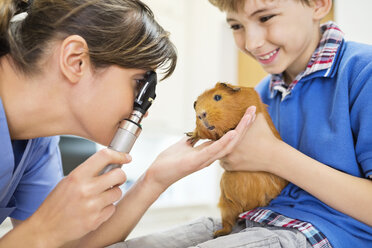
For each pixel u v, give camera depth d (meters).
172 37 2.29
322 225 0.63
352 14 1.43
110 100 0.61
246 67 2.36
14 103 0.61
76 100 0.61
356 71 0.73
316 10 0.83
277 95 0.92
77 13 0.58
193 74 2.37
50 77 0.59
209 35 2.35
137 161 2.22
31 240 0.53
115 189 0.59
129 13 0.63
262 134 0.70
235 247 0.55
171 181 0.70
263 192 0.71
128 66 0.61
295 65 0.88
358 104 0.70
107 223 0.68
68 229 0.54
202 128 0.68
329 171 0.66
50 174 0.88
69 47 0.57
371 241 0.67
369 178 0.68
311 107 0.80
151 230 1.92
